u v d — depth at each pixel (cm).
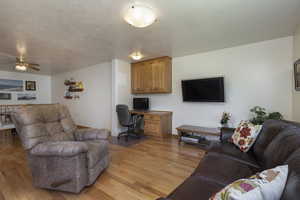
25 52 345
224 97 321
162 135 378
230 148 189
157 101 437
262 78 286
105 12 185
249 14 190
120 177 200
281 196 67
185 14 189
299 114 228
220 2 165
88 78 525
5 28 225
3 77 554
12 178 197
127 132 396
